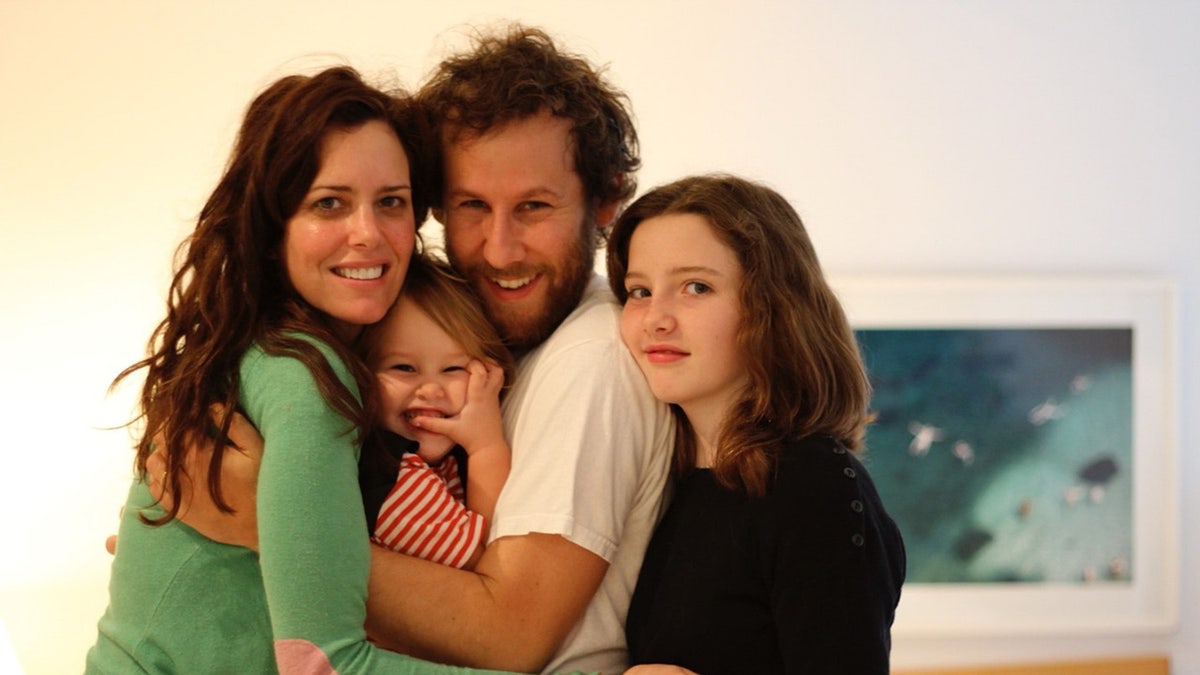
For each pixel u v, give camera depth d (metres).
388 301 1.36
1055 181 2.79
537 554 1.29
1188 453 2.86
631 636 1.39
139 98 2.66
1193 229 2.82
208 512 1.29
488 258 1.45
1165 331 2.78
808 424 1.31
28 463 2.67
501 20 2.67
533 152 1.42
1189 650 2.86
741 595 1.29
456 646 1.29
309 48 2.68
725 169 2.75
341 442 1.23
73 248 2.66
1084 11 2.78
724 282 1.32
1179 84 2.80
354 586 1.20
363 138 1.32
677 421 1.42
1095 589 2.80
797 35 2.75
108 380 2.67
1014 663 2.82
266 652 1.31
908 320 2.75
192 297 1.33
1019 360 2.77
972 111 2.78
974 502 2.78
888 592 1.26
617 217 1.61
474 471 1.39
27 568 2.67
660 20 2.72
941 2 2.76
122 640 1.32
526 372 1.44
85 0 2.64
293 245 1.32
